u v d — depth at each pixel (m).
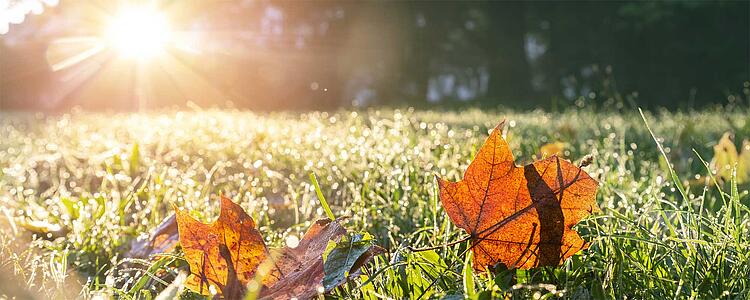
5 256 2.02
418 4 37.00
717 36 31.06
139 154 4.34
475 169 1.57
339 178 3.27
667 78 32.69
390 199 2.59
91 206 2.81
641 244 1.81
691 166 3.78
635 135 5.61
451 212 1.60
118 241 2.38
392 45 37.88
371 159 3.28
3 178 4.32
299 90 36.03
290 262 1.56
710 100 31.89
